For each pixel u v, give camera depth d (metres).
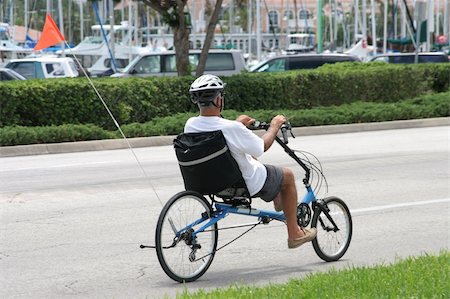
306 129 46.84
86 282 16.77
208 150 15.90
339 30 178.50
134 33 139.12
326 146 40.19
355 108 50.72
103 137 42.19
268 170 16.50
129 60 105.69
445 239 20.39
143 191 27.66
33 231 21.59
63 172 32.53
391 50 137.88
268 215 17.06
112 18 102.19
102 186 28.80
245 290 14.33
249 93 52.78
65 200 26.16
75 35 139.00
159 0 53.16
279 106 53.81
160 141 42.69
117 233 21.30
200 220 16.39
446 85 60.88
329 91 55.66
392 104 52.38
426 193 26.69
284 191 16.75
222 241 20.30
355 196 26.23
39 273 17.50
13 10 135.75
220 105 16.23
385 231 21.31
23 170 33.44
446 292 13.31
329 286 14.03
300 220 17.25
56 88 44.84
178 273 16.42
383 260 17.67
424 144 40.53
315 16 186.25
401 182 28.83
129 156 37.75
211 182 16.11
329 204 18.06
